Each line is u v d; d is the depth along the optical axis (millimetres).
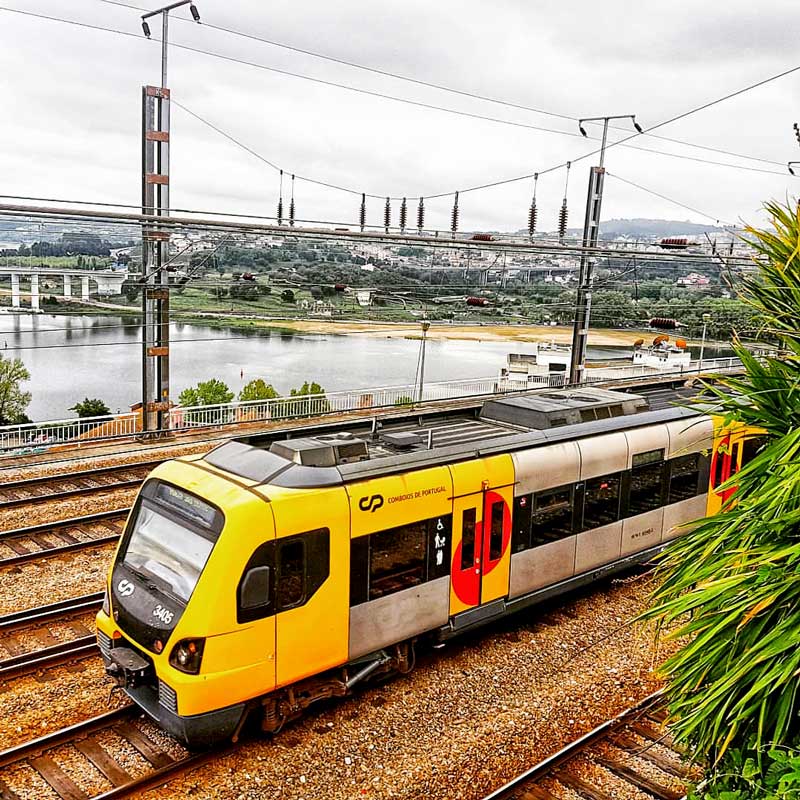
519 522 10031
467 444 9688
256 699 7465
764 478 5098
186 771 7152
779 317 5344
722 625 4559
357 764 7430
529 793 7066
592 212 21656
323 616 7812
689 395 15086
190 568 7242
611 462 11320
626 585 12352
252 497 7375
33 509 14016
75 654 9031
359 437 9719
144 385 19375
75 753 7340
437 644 9312
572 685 8938
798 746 4590
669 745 7848
